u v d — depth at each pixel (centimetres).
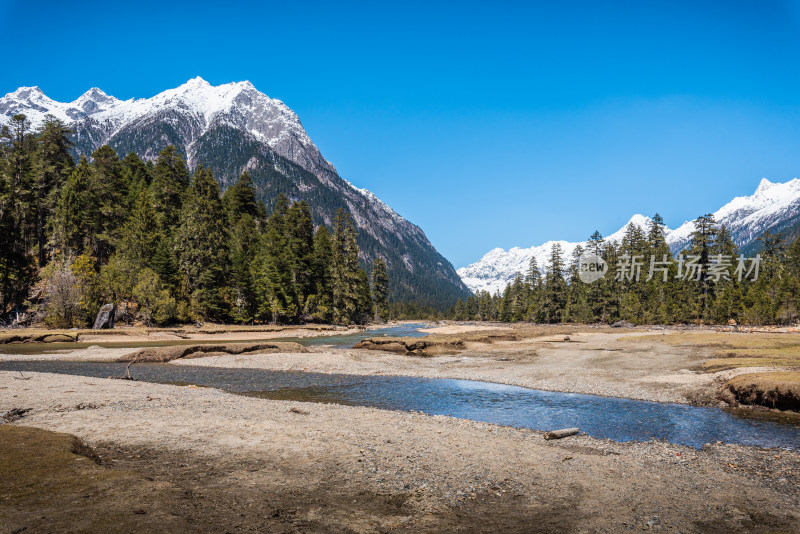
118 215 8325
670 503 1034
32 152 9038
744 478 1227
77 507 813
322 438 1490
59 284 6291
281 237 10356
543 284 13388
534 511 966
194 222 8188
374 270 13288
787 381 2188
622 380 2923
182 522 788
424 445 1462
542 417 2036
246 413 1847
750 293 8612
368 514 912
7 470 995
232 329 7281
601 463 1337
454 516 923
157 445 1353
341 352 4559
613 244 12006
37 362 3816
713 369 3048
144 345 5259
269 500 957
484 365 3803
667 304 9231
